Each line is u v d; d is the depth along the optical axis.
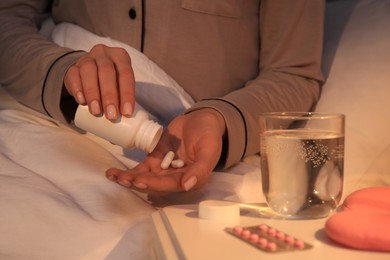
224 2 1.15
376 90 1.05
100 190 0.82
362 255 0.57
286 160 0.66
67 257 0.73
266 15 1.21
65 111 0.98
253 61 1.23
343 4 1.33
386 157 0.97
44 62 0.99
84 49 1.12
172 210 0.73
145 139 0.80
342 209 0.69
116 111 0.78
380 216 0.61
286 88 1.10
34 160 0.88
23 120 1.03
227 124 0.91
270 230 0.62
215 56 1.15
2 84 1.10
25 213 0.75
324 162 0.66
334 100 1.10
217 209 0.68
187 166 0.83
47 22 1.32
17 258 0.73
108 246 0.74
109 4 1.15
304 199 0.67
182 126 0.88
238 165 0.98
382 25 1.18
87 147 0.93
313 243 0.60
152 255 0.72
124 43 1.12
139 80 1.07
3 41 1.12
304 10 1.18
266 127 0.69
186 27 1.13
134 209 0.80
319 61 1.16
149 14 1.13
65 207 0.77
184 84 1.15
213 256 0.57
